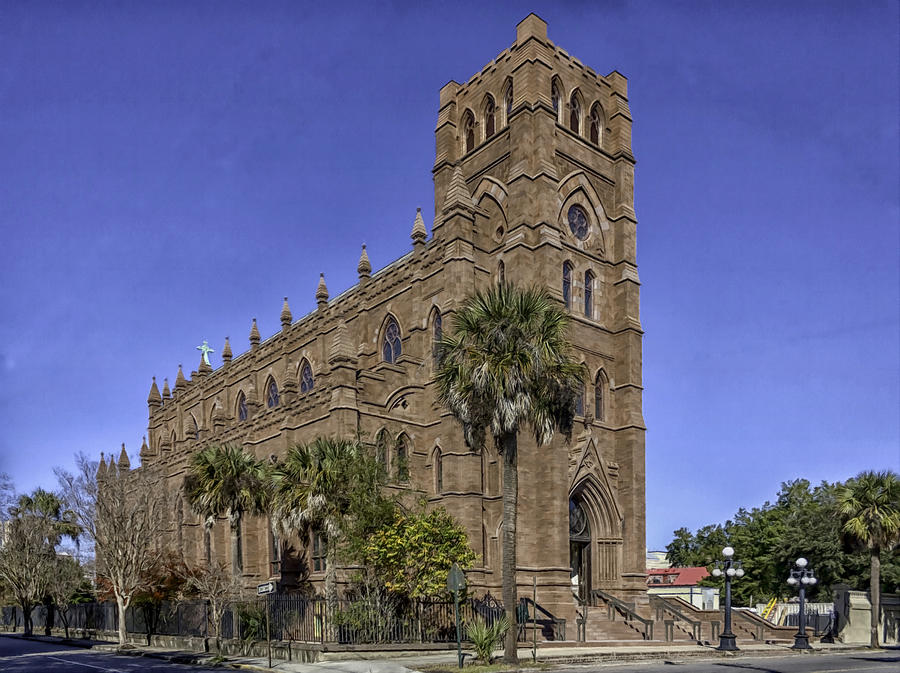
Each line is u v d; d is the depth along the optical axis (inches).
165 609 1982.0
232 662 1331.2
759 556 3046.3
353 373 1841.8
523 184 1932.8
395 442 1879.9
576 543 1910.7
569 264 1990.7
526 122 1972.2
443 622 1485.0
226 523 2358.5
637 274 2111.2
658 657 1305.4
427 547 1409.9
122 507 1977.1
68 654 1727.4
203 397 3174.2
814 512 2721.5
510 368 1175.0
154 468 2516.0
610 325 2057.1
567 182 2028.8
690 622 1683.1
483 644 1149.1
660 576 3804.1
